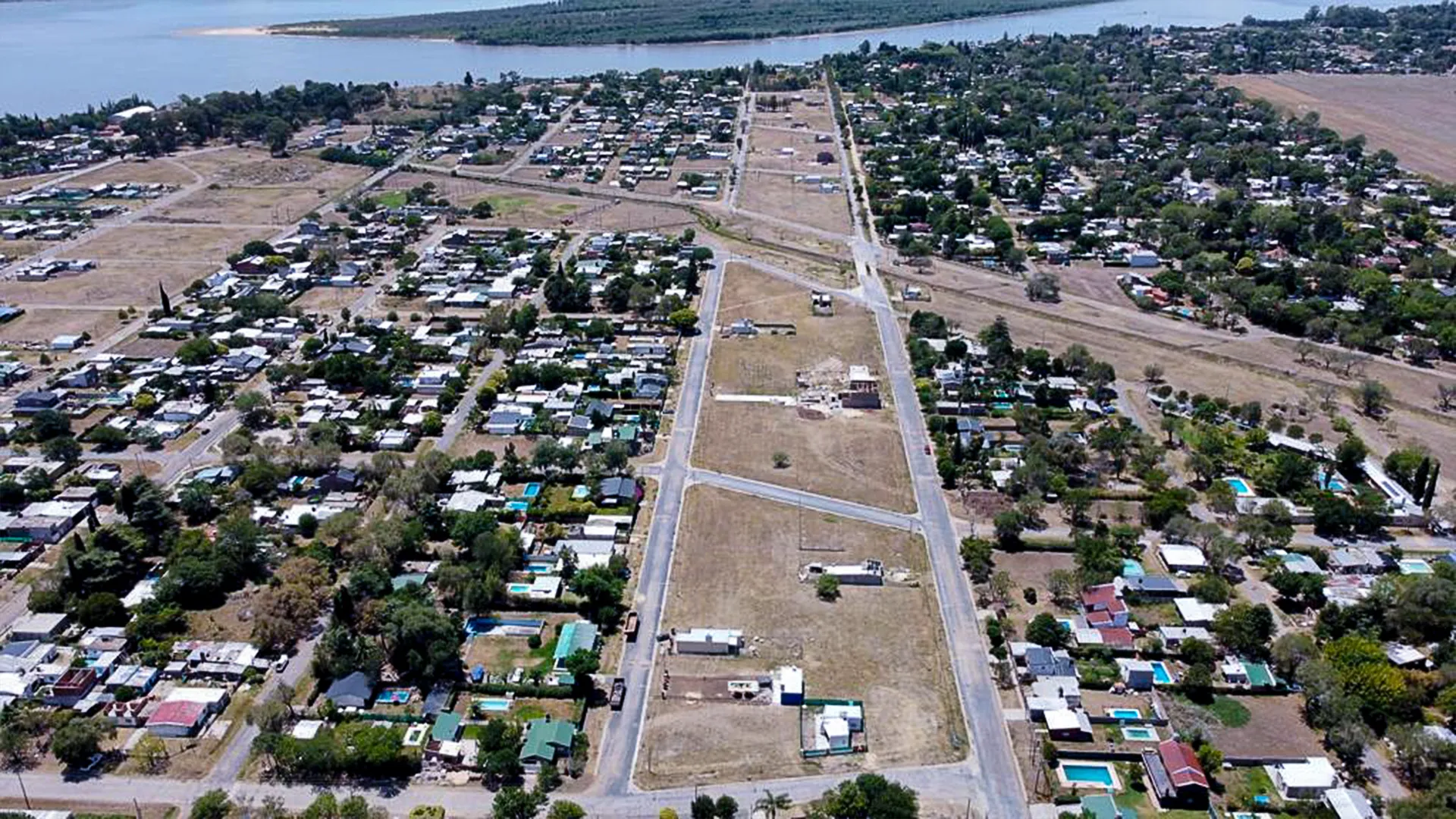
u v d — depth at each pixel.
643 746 123.00
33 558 160.25
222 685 133.00
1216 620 140.50
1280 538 159.62
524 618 145.50
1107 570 153.25
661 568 157.00
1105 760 121.06
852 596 151.00
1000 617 145.00
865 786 112.19
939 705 129.88
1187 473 184.38
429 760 120.62
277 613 138.88
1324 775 116.12
